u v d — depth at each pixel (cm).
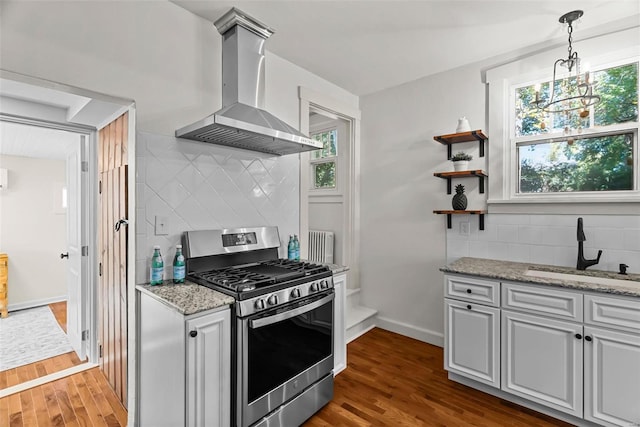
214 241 204
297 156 272
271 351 166
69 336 295
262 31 207
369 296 344
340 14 201
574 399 179
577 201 222
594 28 216
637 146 206
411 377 239
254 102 205
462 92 277
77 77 153
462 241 276
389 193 326
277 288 169
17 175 409
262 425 162
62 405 207
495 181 256
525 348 195
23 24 138
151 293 161
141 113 175
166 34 186
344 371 247
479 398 212
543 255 237
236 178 224
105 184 230
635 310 161
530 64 241
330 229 388
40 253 425
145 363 170
